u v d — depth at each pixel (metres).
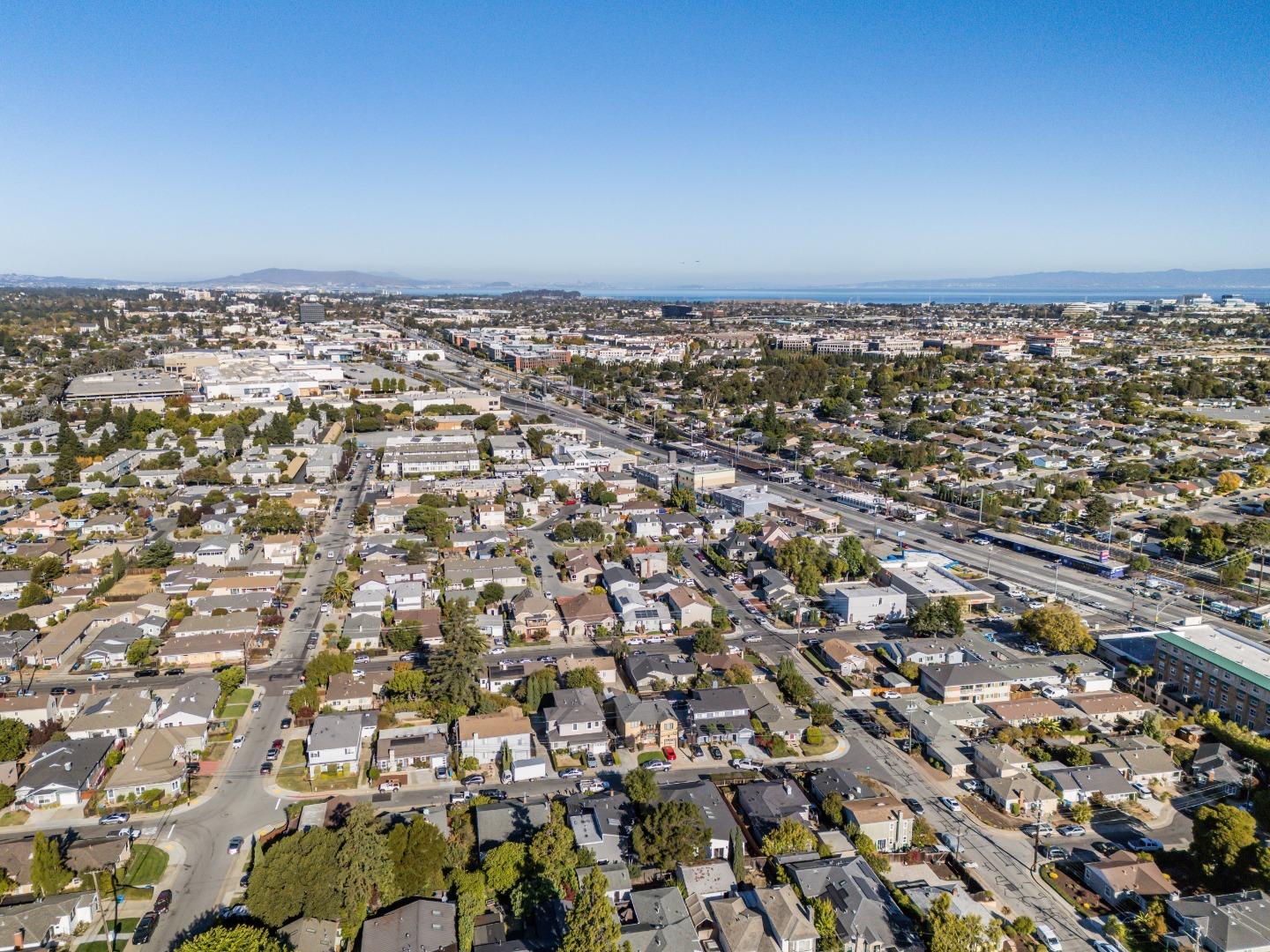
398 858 69.12
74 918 66.69
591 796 83.19
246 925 61.28
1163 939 66.56
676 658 111.38
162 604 125.88
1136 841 79.75
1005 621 130.50
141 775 84.06
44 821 79.44
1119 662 116.69
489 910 68.38
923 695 106.94
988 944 63.53
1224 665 101.69
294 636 120.25
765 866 74.19
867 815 78.81
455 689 97.50
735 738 95.56
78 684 105.56
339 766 88.19
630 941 63.12
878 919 66.50
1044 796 83.94
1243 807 83.88
